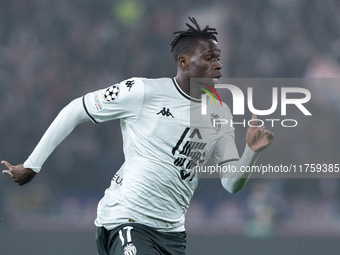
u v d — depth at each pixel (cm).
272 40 4188
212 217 3212
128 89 1168
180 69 1189
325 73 4044
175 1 4272
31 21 4247
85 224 3022
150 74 4116
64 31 4222
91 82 4072
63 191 3522
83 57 4131
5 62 4066
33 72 4047
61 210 3400
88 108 1186
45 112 3916
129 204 1164
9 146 3784
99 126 3688
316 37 4256
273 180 3397
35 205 3366
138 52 4150
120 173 1204
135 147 1172
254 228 2945
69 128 1197
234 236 2466
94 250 2177
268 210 3219
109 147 3669
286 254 2169
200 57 1173
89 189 3575
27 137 3831
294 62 4125
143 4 4262
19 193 3369
